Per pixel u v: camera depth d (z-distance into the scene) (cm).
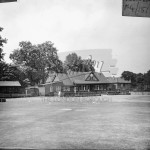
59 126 1130
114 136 873
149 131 979
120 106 2528
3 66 5759
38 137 855
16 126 1133
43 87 5784
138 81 7169
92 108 2292
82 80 6431
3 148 674
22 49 6594
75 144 736
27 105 2742
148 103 2984
